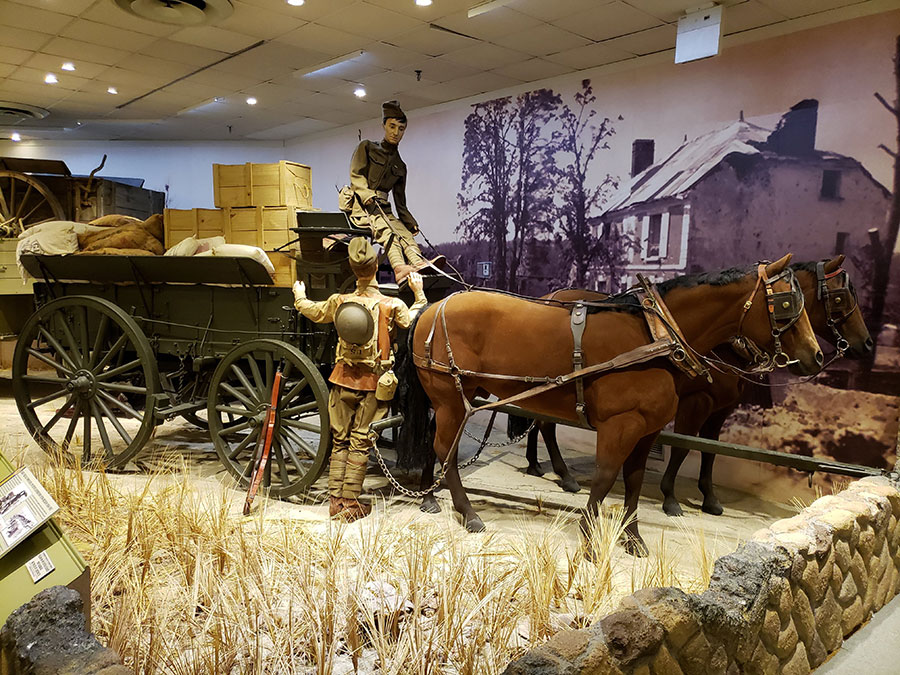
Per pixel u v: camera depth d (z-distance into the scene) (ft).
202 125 27.02
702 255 16.75
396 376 13.87
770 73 15.17
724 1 13.53
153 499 11.44
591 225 18.97
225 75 19.56
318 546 10.04
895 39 13.34
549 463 18.28
